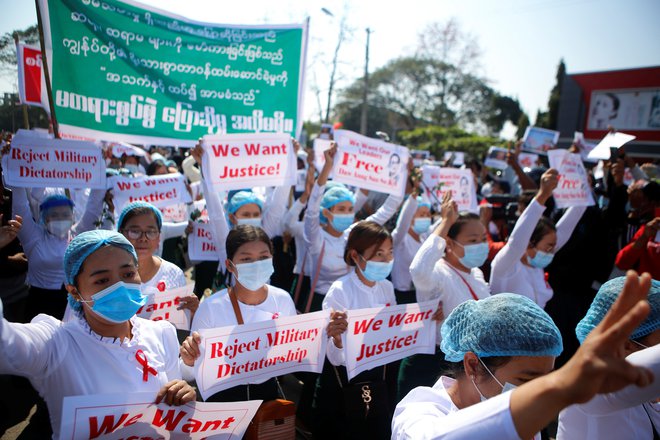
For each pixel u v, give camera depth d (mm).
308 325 2705
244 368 2510
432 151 32375
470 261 3283
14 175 3816
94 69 4285
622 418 1823
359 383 2785
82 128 4285
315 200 4203
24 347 1631
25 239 3791
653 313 1862
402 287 4855
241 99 4953
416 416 1509
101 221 4184
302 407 3393
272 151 4168
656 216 5340
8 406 3816
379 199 6430
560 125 30875
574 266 4551
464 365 1615
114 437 1702
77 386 1770
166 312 2928
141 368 1912
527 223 3480
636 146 27422
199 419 1875
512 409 1062
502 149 12961
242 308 2770
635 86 27438
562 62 42625
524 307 1572
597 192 6352
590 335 999
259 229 2814
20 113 5824
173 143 4711
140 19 4453
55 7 4086
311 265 4352
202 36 4758
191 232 5098
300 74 5125
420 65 50250
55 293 3838
